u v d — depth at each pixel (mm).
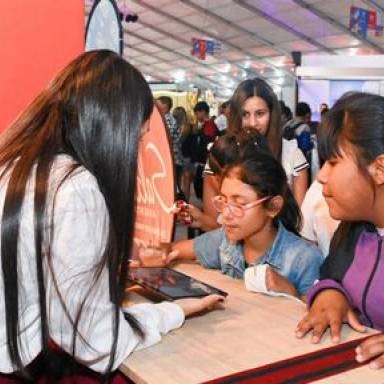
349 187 979
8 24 1551
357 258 1119
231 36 12938
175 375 847
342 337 1007
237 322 1074
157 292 1182
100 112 871
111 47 1851
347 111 986
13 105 1583
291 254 1353
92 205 833
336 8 9914
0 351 854
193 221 1732
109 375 906
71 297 823
